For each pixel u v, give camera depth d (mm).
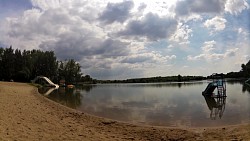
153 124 17469
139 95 47906
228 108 26453
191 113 23125
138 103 32750
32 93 40656
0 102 21250
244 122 17750
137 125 16297
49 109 22031
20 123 13375
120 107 28109
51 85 82812
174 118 20203
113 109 26234
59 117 17969
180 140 12438
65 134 12250
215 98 39312
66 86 95312
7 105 19891
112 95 47906
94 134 13102
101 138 12211
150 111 24656
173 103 32625
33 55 116375
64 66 120312
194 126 16562
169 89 70750
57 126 14250
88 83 144750
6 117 14414
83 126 15344
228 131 13508
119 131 14492
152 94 50625
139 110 25422
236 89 59031
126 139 12531
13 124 12781
